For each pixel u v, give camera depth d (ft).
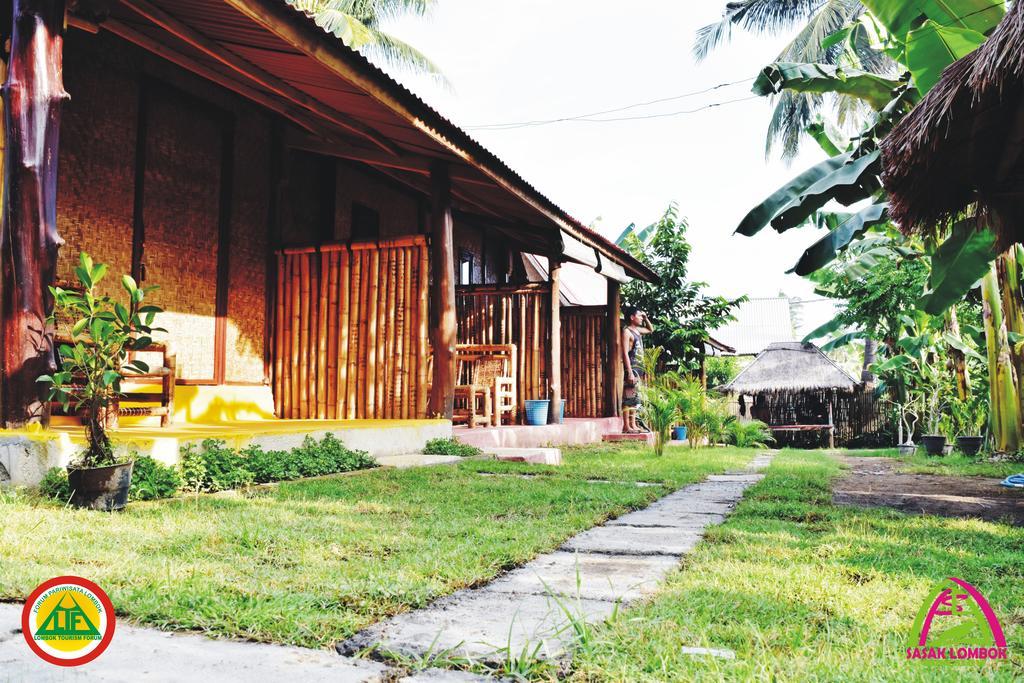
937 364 41.83
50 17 15.10
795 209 21.90
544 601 7.94
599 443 39.55
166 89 24.81
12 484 13.83
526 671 5.79
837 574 9.14
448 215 27.04
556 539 11.37
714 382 89.15
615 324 45.57
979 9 19.25
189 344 25.35
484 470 21.15
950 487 21.66
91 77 22.18
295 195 30.89
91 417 12.97
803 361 88.79
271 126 29.50
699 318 61.77
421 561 9.46
